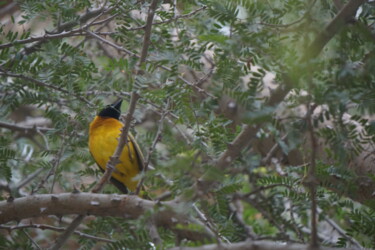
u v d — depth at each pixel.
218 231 7.25
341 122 5.59
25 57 7.93
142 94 6.98
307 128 5.45
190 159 5.62
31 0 7.86
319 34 5.47
